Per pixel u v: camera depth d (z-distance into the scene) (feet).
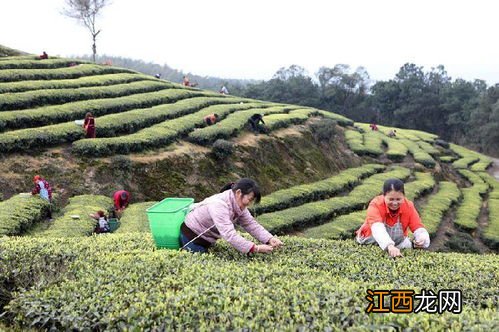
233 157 86.94
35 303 17.40
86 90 100.22
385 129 188.34
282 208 74.54
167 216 23.73
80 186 65.87
